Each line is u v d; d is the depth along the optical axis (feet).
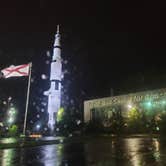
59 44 364.79
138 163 51.57
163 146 91.09
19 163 53.16
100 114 259.19
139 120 218.79
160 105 216.95
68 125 264.52
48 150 82.23
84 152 74.54
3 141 118.01
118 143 110.73
